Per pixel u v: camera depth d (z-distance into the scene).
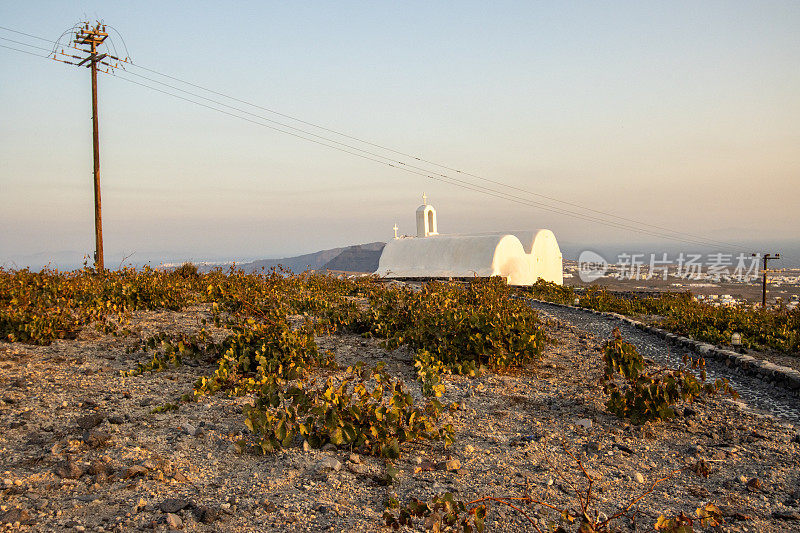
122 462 5.34
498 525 4.62
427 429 6.55
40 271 15.34
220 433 6.34
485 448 6.57
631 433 7.36
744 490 5.59
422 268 52.09
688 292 30.33
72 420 6.45
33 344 9.87
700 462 6.06
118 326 11.68
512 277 50.25
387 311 13.31
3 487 4.70
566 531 4.47
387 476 5.31
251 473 5.35
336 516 4.54
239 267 19.69
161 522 4.23
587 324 20.11
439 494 5.10
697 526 4.77
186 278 19.59
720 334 14.92
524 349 11.20
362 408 6.34
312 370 9.22
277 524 4.35
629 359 8.66
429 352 10.30
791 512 5.08
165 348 9.21
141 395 7.58
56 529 4.07
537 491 5.33
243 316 13.02
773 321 16.70
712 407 8.73
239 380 8.27
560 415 8.06
